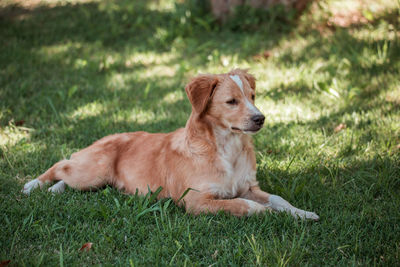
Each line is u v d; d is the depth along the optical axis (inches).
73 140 214.2
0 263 111.5
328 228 131.6
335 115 235.9
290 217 136.1
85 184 164.9
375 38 339.3
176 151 155.8
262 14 401.7
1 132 219.0
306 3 396.8
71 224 134.0
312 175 173.3
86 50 376.8
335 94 256.4
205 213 142.0
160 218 137.0
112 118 241.3
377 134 204.7
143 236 127.7
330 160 184.7
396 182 160.9
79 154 170.2
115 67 339.3
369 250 116.6
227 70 315.9
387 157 177.9
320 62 317.4
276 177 164.6
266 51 351.6
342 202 149.4
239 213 138.9
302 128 219.8
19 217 138.6
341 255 117.5
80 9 497.4
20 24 444.1
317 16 389.1
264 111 248.5
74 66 339.6
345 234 126.2
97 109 257.1
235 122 147.6
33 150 199.2
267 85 288.0
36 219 138.7
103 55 353.7
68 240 126.6
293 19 393.4
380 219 135.3
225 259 114.2
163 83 304.3
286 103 256.7
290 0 394.0
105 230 130.4
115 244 124.2
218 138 151.5
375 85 264.8
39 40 400.8
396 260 111.7
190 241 121.0
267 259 114.6
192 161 149.7
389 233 125.3
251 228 130.2
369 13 376.5
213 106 150.4
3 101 258.5
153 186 158.6
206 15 421.7
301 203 151.9
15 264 111.8
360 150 191.3
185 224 134.6
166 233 127.9
